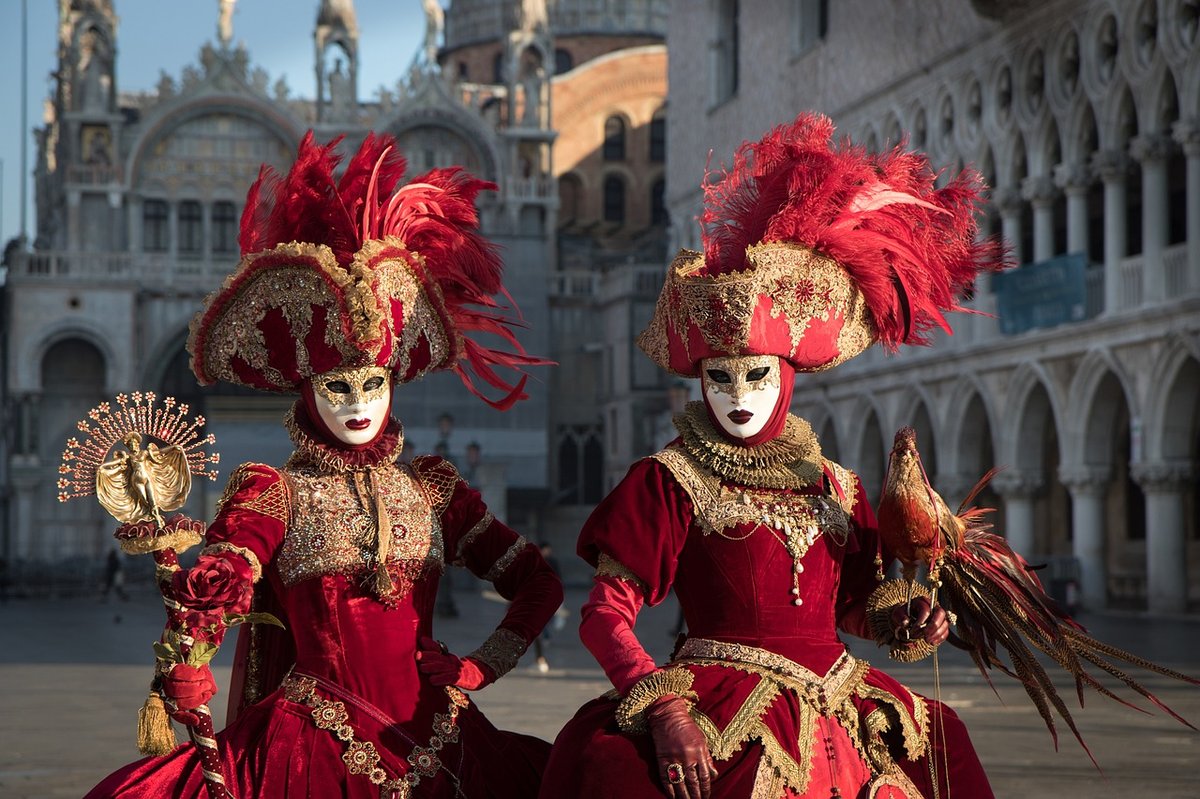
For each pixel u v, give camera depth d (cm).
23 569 4334
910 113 3434
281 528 404
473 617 2877
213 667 1673
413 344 425
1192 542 3134
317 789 390
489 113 5597
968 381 3172
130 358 5069
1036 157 2970
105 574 4419
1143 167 2630
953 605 417
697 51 4691
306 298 407
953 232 418
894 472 402
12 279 5012
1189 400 2580
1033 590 411
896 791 382
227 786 381
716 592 385
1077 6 2800
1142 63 2627
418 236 435
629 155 6694
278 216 427
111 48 5262
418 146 5531
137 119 5722
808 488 400
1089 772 864
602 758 360
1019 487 3011
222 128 5353
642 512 386
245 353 414
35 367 5006
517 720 1121
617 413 5456
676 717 357
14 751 985
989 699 1283
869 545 414
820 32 3997
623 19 7431
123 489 378
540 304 5462
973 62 3162
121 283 5069
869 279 395
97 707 1279
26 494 4944
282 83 5375
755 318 387
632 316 5362
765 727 368
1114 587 3300
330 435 416
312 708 399
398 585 412
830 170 395
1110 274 2733
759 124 4200
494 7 7619
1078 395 2808
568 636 2273
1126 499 3316
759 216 398
